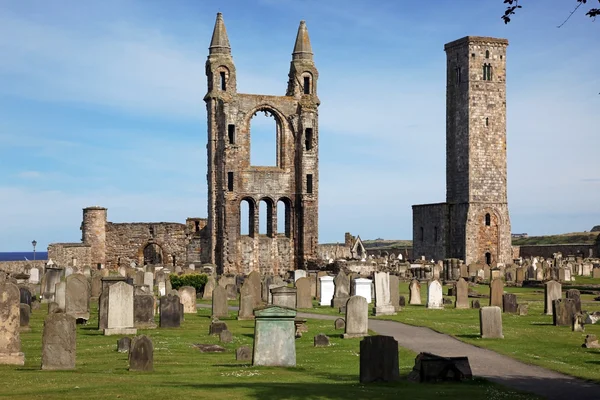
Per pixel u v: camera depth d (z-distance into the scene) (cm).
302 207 9850
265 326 3130
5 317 3064
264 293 6259
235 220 9681
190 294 5362
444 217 12231
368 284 6009
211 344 3800
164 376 2831
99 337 3978
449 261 9550
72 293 4656
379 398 2409
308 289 5894
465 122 12069
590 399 2519
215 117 9775
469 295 6750
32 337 3919
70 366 2953
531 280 8369
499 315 4003
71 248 9769
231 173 9688
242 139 9775
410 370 3083
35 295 6012
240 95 9788
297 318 4309
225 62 9781
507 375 2983
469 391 2578
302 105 9919
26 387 2508
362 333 4069
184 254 10250
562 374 3006
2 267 8638
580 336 4062
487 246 12031
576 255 12519
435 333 4256
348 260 9519
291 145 9950
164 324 4456
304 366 3166
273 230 9844
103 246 10275
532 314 5250
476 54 12038
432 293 5694
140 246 10275
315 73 10050
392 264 10300
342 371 3067
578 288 7544
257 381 2748
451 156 12312
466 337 4050
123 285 4084
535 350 3628
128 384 2577
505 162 12119
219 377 2828
